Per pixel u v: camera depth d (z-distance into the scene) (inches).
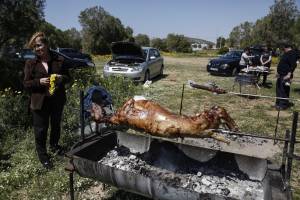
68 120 248.8
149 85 484.7
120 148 170.7
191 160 157.1
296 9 1497.3
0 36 400.2
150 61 553.9
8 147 215.2
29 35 415.2
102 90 187.9
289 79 354.3
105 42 1916.8
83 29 1930.4
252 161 143.8
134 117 142.0
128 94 368.2
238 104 393.4
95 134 164.4
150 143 164.6
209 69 681.0
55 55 186.5
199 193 112.7
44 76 178.5
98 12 1902.1
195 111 353.7
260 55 562.3
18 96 262.2
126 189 132.9
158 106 144.2
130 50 521.3
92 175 138.0
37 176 181.0
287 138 127.3
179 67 901.2
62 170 187.3
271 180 121.8
